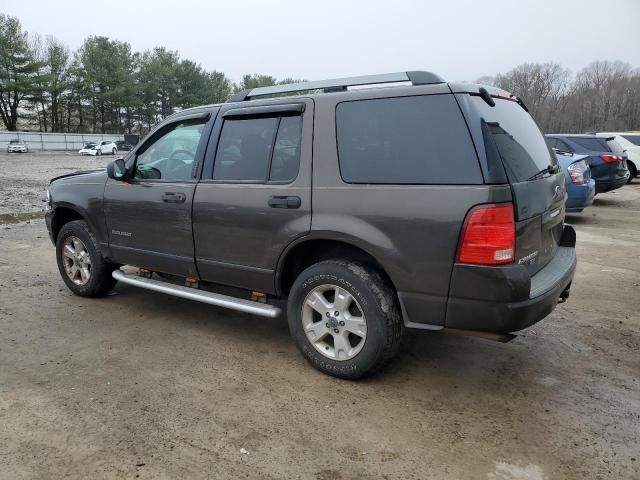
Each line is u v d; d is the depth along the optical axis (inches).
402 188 119.2
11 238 318.7
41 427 111.3
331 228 127.6
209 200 151.4
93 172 198.8
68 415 116.1
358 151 127.2
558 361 147.3
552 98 3243.1
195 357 148.2
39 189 646.5
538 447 105.8
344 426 113.0
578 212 399.2
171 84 2827.3
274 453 103.2
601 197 563.2
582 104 3147.1
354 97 130.2
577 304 197.2
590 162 447.2
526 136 138.0
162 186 164.4
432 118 118.5
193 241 157.3
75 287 201.0
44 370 138.6
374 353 126.3
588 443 107.2
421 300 119.3
